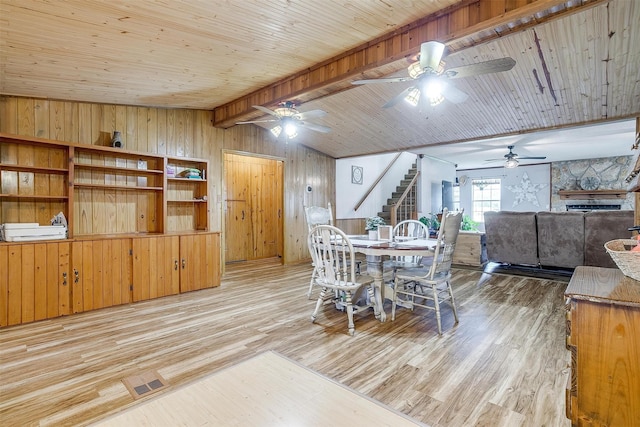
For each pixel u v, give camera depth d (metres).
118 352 2.51
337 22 2.54
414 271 3.28
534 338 2.77
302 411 1.26
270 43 2.82
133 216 4.28
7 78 3.02
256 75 3.63
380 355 2.46
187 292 4.26
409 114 4.76
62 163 3.69
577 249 4.78
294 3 2.20
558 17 2.35
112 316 3.33
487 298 3.94
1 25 2.14
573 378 1.16
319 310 3.51
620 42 2.81
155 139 4.52
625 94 3.69
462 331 2.93
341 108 4.66
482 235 5.71
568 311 1.25
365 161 8.21
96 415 1.77
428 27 2.60
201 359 2.40
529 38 2.85
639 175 1.51
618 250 1.46
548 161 9.75
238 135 5.51
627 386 1.06
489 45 2.95
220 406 1.29
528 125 4.87
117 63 2.91
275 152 6.11
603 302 1.08
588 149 7.60
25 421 1.72
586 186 9.25
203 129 5.04
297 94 3.68
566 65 3.22
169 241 4.11
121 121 4.20
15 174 3.43
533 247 5.14
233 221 6.69
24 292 3.11
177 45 2.67
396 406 1.84
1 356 2.45
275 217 7.38
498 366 2.30
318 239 3.09
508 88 3.77
